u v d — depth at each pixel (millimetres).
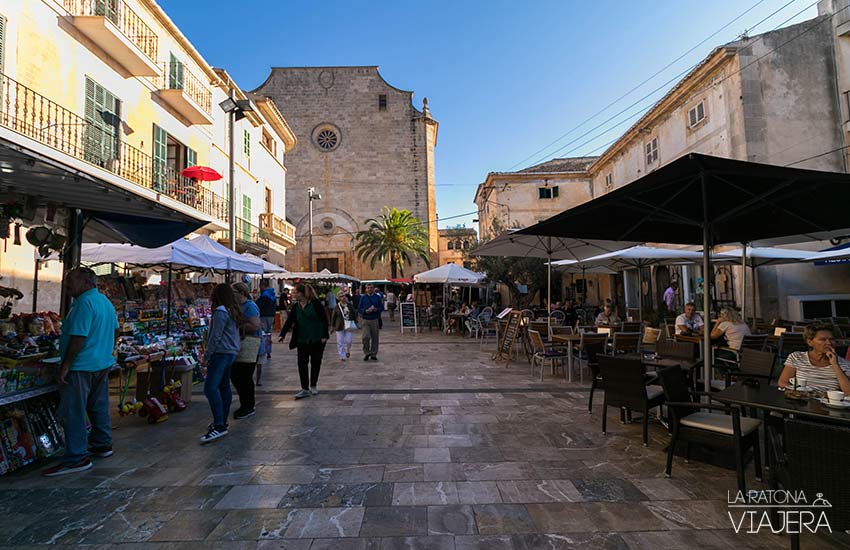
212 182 18109
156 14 14297
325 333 6875
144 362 5770
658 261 12273
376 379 8172
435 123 40594
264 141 24891
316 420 5516
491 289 25422
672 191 4484
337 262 38781
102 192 4414
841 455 2438
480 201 35625
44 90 10250
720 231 5820
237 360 5645
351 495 3459
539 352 8555
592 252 9844
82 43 11398
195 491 3553
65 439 3973
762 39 13672
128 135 13117
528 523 3018
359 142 39281
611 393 4867
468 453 4340
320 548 2746
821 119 13414
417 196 39250
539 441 4680
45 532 2949
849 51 13234
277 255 26594
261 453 4395
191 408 6238
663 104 17578
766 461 3537
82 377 4035
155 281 14242
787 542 2781
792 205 4715
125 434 5043
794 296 13141
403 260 38125
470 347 13125
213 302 5109
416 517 3107
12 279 9352
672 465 4012
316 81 39469
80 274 4156
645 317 17297
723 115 14461
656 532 2896
